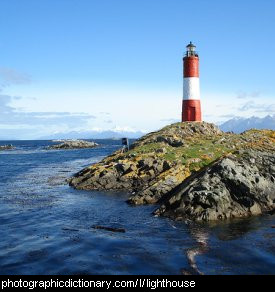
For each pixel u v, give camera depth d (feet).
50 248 76.69
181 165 138.41
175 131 205.87
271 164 118.42
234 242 80.43
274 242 80.12
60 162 290.76
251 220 98.94
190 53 230.68
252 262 68.49
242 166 113.60
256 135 188.55
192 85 227.40
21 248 76.69
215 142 176.45
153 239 83.05
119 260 69.97
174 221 98.84
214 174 108.99
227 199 103.91
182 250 75.25
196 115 228.22
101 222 98.78
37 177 195.83
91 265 67.77
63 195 139.03
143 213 108.37
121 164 154.40
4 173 217.15
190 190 105.09
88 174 163.22
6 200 129.70
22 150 528.22
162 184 124.47
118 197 132.77
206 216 99.19
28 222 98.53
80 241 81.41
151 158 154.40
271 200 110.11
